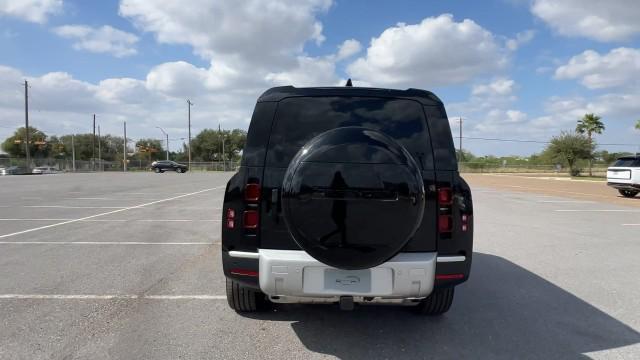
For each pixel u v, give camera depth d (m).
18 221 10.31
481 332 3.93
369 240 3.07
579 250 7.57
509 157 84.81
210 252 7.03
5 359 3.25
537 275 5.90
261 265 3.39
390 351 3.52
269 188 3.47
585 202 16.95
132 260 6.45
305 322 4.11
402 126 3.59
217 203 14.91
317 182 3.07
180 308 4.42
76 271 5.78
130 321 4.05
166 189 22.19
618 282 5.58
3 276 5.50
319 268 3.32
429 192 3.51
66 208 13.13
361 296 3.32
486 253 7.30
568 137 52.56
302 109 3.59
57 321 4.02
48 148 97.44
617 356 3.46
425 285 3.36
